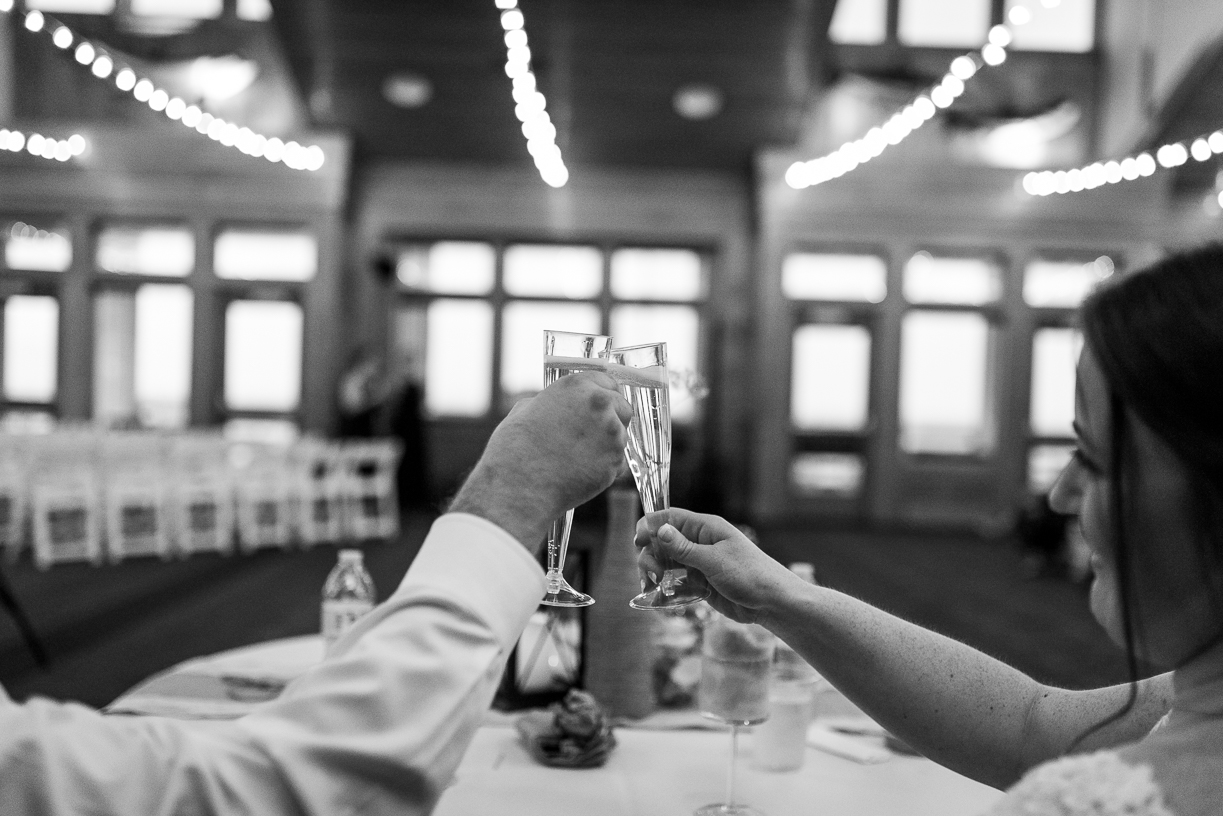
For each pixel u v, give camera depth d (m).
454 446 10.59
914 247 10.41
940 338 10.59
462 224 10.55
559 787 1.32
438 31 9.09
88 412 10.16
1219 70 8.71
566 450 0.66
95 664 4.43
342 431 9.66
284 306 10.34
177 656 4.58
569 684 1.71
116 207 10.11
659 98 9.72
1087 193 10.28
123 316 10.25
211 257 10.19
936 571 7.55
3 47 9.80
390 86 9.62
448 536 0.63
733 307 10.65
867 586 6.80
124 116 9.97
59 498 7.46
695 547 1.02
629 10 8.83
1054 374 10.55
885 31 10.12
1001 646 5.10
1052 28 10.12
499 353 10.59
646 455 1.01
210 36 9.73
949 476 10.56
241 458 8.41
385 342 10.56
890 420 10.52
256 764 0.54
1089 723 0.97
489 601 0.61
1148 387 0.64
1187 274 0.67
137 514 8.26
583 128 10.11
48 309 10.16
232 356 10.35
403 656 0.57
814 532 9.78
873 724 1.64
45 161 9.98
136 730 0.55
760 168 10.23
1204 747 0.64
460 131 10.13
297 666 1.85
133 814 0.51
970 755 1.00
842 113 10.28
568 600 0.90
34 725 0.52
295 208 10.16
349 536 8.91
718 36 9.06
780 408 10.47
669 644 1.75
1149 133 9.47
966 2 10.10
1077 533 7.38
